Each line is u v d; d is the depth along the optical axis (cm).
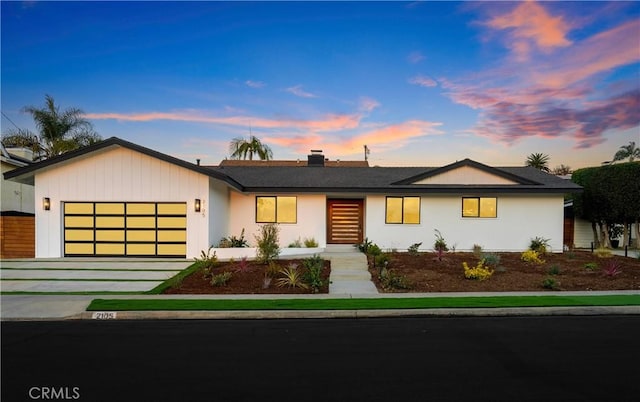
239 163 3712
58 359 580
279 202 1847
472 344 650
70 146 2322
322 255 1608
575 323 785
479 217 1795
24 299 955
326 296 995
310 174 2036
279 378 509
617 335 700
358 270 1348
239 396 456
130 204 1591
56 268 1380
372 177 1953
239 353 608
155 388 479
